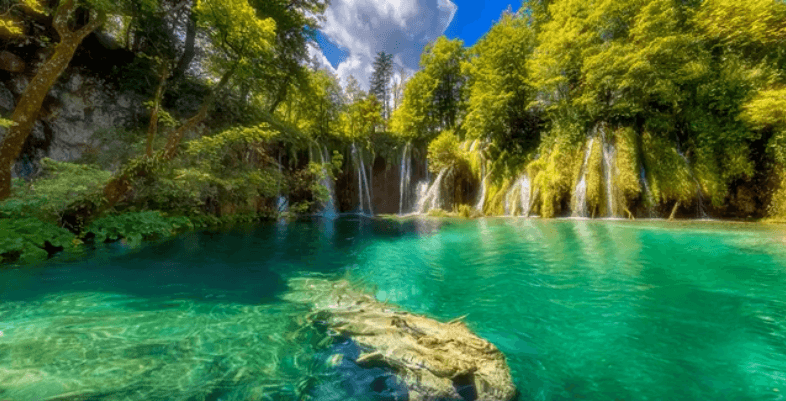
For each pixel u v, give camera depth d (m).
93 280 4.43
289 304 3.65
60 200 6.46
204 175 9.00
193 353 2.39
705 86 14.14
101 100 10.19
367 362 2.32
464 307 3.66
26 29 8.77
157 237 8.13
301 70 16.95
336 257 6.56
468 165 22.09
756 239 7.71
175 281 4.54
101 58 10.48
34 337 2.60
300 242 8.41
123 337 2.64
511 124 22.08
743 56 14.35
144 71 11.13
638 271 5.07
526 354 2.53
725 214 13.15
